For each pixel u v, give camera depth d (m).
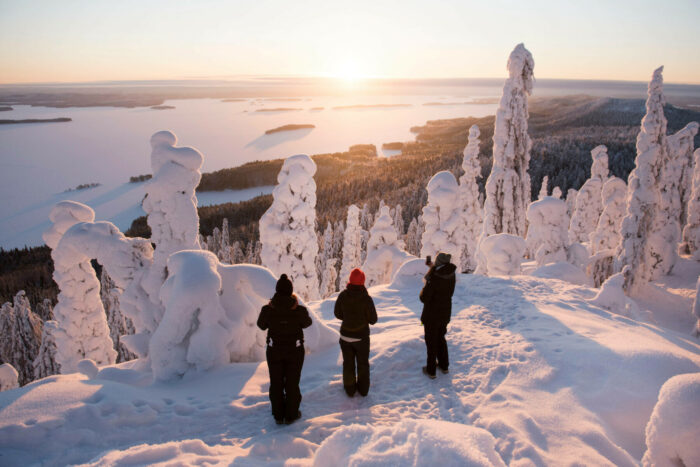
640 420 4.38
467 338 6.70
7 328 31.75
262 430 4.46
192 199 9.84
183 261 6.44
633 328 7.76
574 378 5.12
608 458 3.75
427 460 2.95
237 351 6.61
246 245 87.44
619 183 27.17
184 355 5.98
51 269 80.50
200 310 6.10
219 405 4.97
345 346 5.11
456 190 18.16
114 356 14.51
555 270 12.95
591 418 4.31
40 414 4.27
